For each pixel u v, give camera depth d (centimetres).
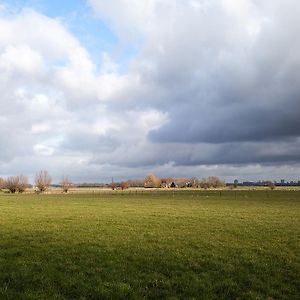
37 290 1420
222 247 2322
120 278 1600
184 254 2106
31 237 2641
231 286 1508
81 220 3856
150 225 3434
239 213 4772
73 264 1820
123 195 11681
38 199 9150
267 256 2059
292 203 6956
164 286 1504
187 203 7081
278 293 1427
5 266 1758
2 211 5125
